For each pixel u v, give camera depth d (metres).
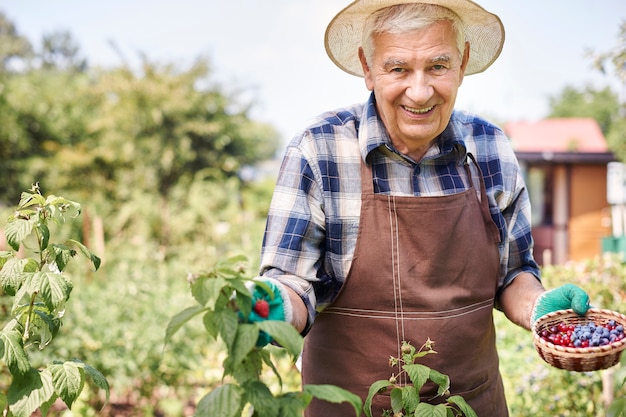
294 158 1.94
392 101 1.86
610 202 11.52
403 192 1.98
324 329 2.02
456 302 1.96
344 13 1.96
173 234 11.54
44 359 4.21
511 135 15.28
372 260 1.93
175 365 4.62
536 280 2.11
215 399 1.33
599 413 3.38
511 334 4.12
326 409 2.03
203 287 1.31
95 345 4.53
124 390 4.61
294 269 1.86
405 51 1.81
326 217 1.93
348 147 1.98
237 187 14.48
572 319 1.89
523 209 2.15
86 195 13.56
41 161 13.30
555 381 3.52
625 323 1.81
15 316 1.76
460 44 1.89
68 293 1.64
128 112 13.93
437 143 2.02
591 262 4.94
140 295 5.31
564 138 15.08
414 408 1.77
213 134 14.68
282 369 4.23
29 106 13.70
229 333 1.31
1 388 4.23
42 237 1.70
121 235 11.88
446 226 1.94
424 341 1.94
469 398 2.01
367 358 1.96
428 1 1.81
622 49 3.96
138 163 13.91
